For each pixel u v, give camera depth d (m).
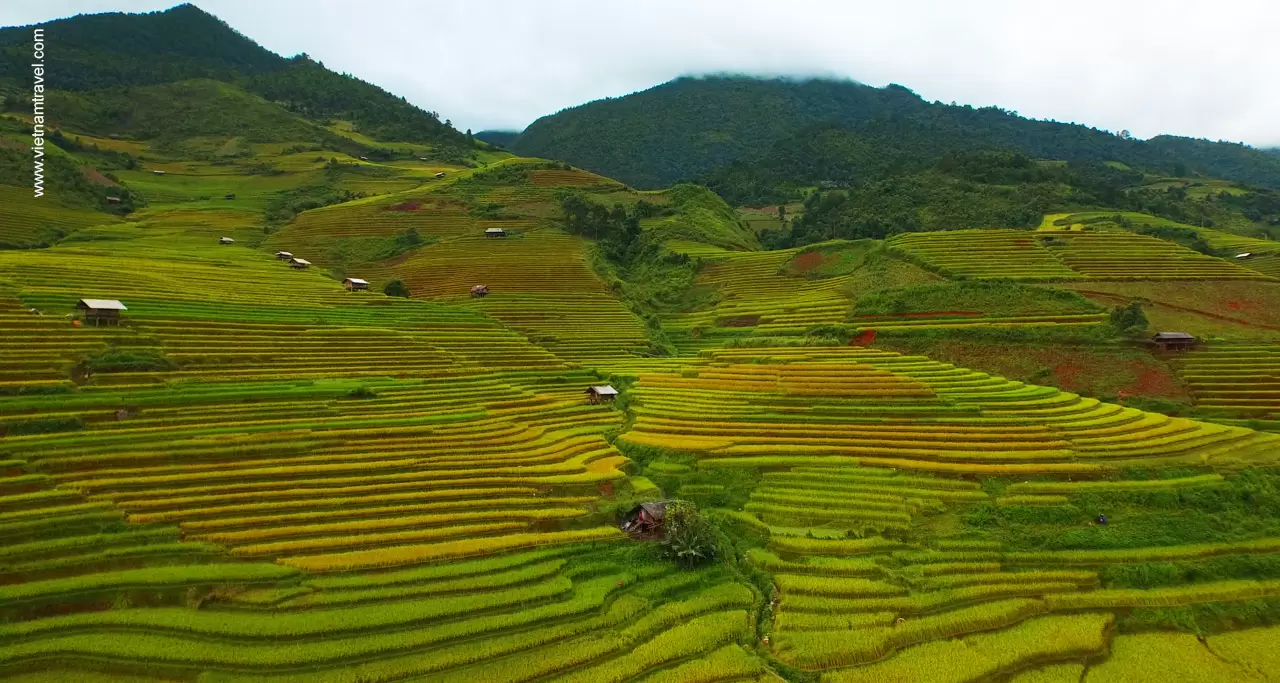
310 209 159.38
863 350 84.38
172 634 32.06
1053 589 40.31
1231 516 48.00
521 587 37.34
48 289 69.62
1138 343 81.19
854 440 58.03
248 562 37.34
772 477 52.53
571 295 112.12
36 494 40.00
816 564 41.75
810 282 117.12
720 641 34.34
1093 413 63.97
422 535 41.31
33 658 30.06
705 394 69.94
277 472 46.19
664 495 51.69
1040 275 101.38
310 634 32.09
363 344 75.25
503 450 54.12
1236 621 38.75
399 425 56.09
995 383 71.94
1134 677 33.66
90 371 56.25
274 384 60.88
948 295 97.50
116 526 38.84
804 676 32.34
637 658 32.59
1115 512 48.25
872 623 36.31
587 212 149.00
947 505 49.00
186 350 63.88
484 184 174.50
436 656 31.67
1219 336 83.19
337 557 38.41
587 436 60.06
